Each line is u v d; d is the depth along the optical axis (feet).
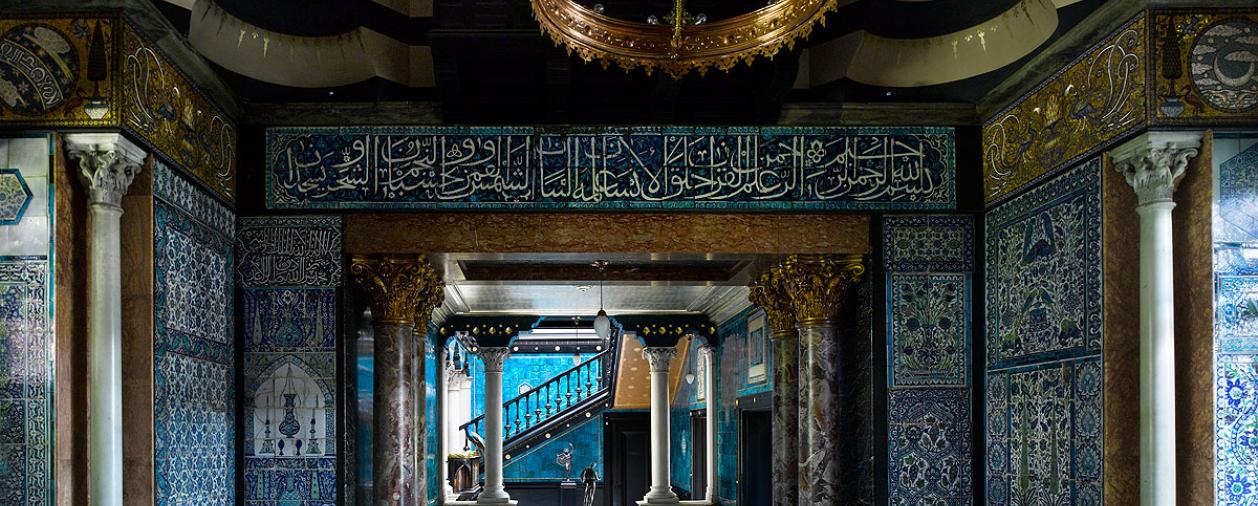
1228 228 16.58
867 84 23.16
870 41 22.70
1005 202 22.17
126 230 17.75
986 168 23.15
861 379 23.90
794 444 27.91
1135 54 17.20
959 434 23.13
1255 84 16.78
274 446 22.52
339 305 22.88
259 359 22.72
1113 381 17.79
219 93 21.39
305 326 22.79
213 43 20.84
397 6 22.29
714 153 23.43
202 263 20.57
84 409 16.78
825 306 24.20
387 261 23.52
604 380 67.51
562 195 23.24
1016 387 21.47
